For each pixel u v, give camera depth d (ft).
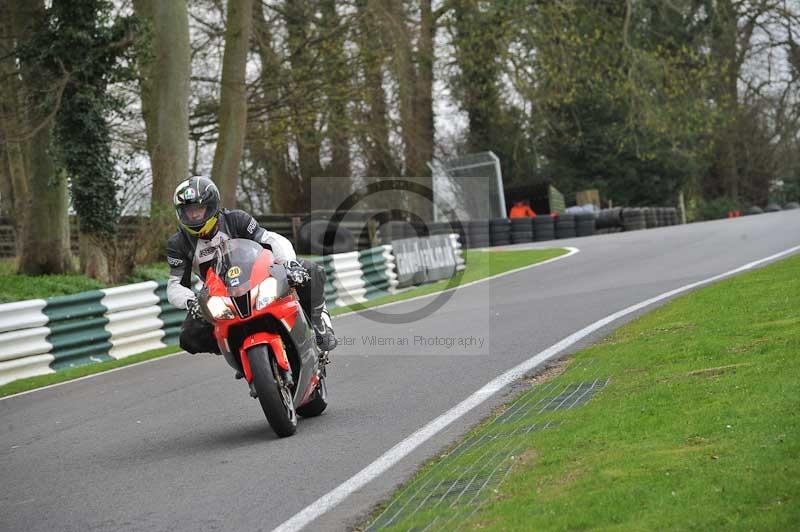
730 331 106.93
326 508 66.74
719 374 86.22
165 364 147.13
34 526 68.54
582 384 98.17
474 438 82.58
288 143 403.54
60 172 253.03
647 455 64.49
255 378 85.40
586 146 604.49
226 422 99.14
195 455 85.25
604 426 75.51
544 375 109.09
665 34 540.93
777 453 58.65
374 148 424.05
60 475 82.89
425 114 455.22
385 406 100.22
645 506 54.39
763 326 105.19
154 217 259.19
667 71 436.35
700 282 181.57
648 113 437.99
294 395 90.68
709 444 64.44
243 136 307.17
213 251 87.81
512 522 56.24
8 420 112.98
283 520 64.95
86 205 252.42
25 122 257.55
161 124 273.13
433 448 81.35
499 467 70.49
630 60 437.17
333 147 427.33
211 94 361.30
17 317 148.97
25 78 253.03
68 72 246.27
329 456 80.94
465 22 428.56
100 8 249.34
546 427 80.74
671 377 89.45
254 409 104.53
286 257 89.71
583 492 59.31
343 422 94.07
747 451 60.44
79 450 92.38
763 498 52.16
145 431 98.43
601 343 123.44
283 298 88.43
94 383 135.54
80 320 160.66
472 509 61.05
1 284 238.07
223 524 65.16
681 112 459.32
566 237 427.74
